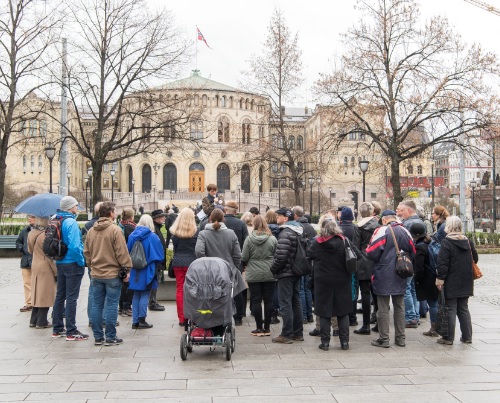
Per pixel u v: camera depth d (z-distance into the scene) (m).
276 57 41.50
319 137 35.66
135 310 10.75
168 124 31.56
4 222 35.47
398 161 30.23
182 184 92.69
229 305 8.43
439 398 6.64
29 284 12.67
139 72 28.55
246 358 8.60
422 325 11.34
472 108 28.56
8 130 28.19
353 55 31.03
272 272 9.55
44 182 87.75
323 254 9.11
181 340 8.34
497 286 16.70
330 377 7.55
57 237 9.57
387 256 9.22
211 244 9.49
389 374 7.68
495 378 7.46
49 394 6.82
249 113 94.81
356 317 11.78
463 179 31.55
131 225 12.41
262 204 79.94
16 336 10.12
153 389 7.02
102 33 29.02
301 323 9.90
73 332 9.77
